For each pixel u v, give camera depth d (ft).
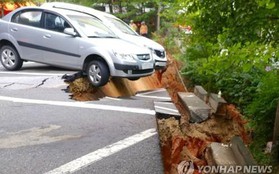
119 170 11.99
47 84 26.30
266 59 9.45
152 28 72.69
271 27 10.34
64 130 16.40
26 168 12.00
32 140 14.94
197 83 34.06
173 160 13.94
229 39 10.94
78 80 26.07
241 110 24.27
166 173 12.57
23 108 20.06
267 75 15.99
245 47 9.82
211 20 11.84
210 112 21.17
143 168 12.19
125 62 25.16
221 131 19.25
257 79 24.49
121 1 71.97
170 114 20.06
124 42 28.14
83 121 17.97
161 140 15.58
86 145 14.44
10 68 31.71
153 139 15.39
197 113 21.07
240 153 12.55
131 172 11.84
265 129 18.37
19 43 30.27
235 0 10.21
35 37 29.17
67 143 14.65
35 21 29.68
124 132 16.30
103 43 25.94
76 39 26.71
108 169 12.06
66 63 27.61
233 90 27.37
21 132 15.97
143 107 21.54
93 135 15.78
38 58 29.40
